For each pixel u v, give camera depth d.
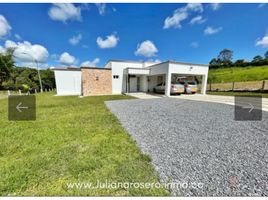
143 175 2.17
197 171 2.24
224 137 3.61
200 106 7.90
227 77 27.56
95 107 8.04
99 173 2.21
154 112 6.51
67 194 1.82
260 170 2.23
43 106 8.73
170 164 2.45
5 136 3.80
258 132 3.92
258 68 34.19
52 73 36.81
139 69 16.11
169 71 13.02
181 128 4.33
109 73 16.62
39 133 4.01
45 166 2.40
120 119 5.39
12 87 30.22
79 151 2.94
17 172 2.24
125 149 3.01
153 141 3.42
